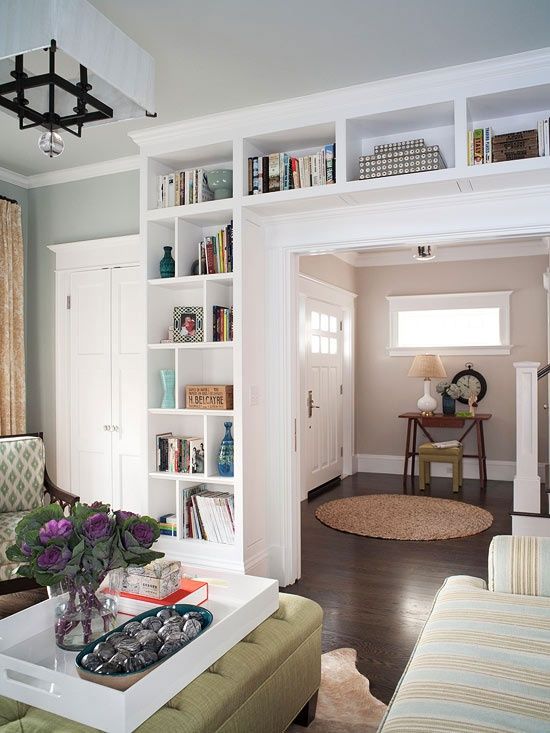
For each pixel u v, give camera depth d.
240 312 3.60
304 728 2.29
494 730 1.45
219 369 4.05
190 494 3.86
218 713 1.73
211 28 2.69
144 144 3.91
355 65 3.04
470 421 7.13
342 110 3.37
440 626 2.02
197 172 3.83
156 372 3.96
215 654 1.95
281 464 3.84
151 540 2.10
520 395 4.54
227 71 3.09
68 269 4.64
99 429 4.52
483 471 6.70
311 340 6.38
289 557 3.80
